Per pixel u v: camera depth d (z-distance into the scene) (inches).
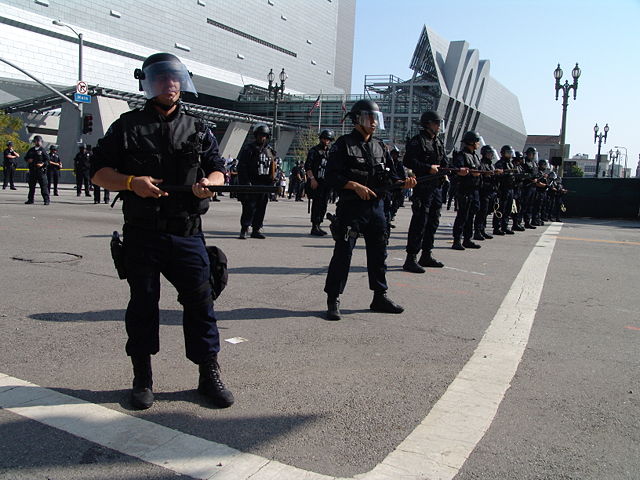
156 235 117.7
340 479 92.4
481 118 3444.9
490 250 383.9
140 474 92.2
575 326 194.7
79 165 808.3
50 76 1899.6
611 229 605.9
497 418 118.9
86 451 99.1
